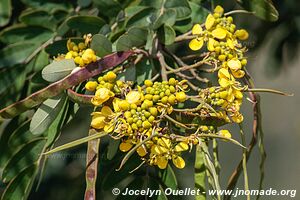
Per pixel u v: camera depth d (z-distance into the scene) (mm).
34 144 957
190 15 958
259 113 911
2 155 994
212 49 874
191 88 946
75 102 856
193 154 1116
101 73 889
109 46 879
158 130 821
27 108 860
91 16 957
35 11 1033
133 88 913
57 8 1046
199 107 836
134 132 820
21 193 950
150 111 819
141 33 905
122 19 964
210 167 848
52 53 955
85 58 859
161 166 835
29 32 1033
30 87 1014
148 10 939
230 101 846
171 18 934
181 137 831
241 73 861
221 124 846
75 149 1234
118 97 835
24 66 1025
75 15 985
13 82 1023
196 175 871
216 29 881
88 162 843
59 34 992
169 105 827
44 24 1034
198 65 885
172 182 923
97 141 845
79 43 922
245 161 868
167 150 829
